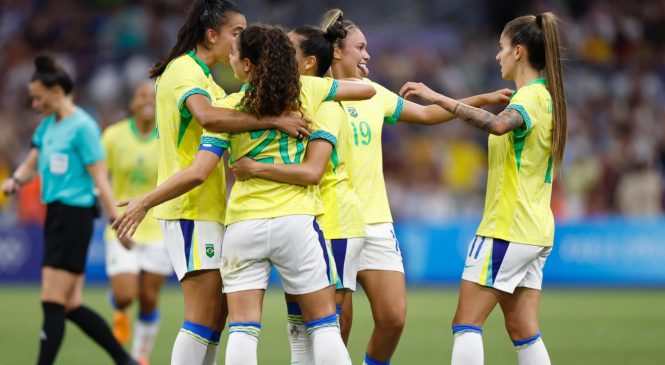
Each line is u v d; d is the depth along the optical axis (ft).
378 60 236.43
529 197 63.41
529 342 64.69
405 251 181.88
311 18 246.27
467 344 62.64
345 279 65.05
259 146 59.77
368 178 68.49
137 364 85.40
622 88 236.43
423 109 73.36
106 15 239.71
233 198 60.39
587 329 121.49
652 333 117.60
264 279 60.44
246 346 58.95
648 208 201.67
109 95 223.51
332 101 63.10
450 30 245.45
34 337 111.86
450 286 180.24
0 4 241.76
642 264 178.60
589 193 205.87
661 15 253.03
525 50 64.90
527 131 62.39
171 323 125.90
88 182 83.56
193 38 64.90
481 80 237.66
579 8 252.01
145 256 98.63
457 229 181.88
